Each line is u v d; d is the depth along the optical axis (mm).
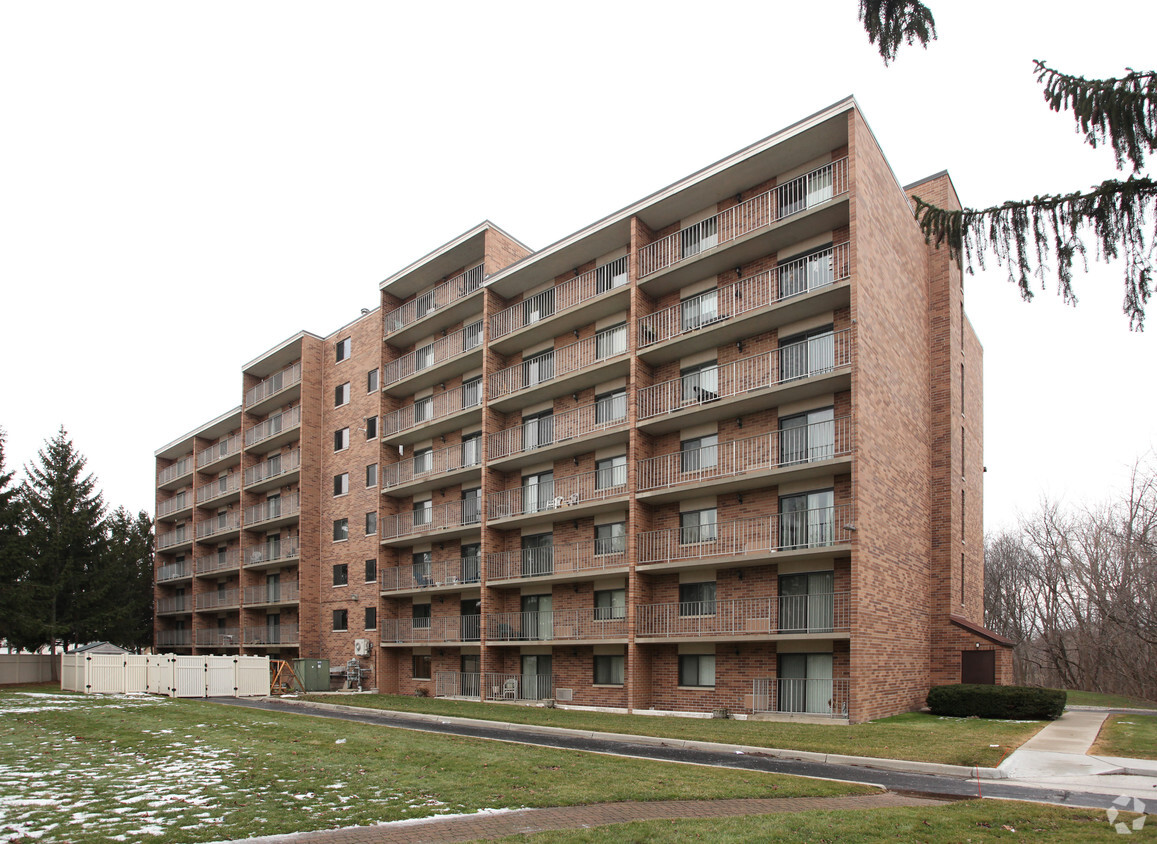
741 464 24578
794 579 23031
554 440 30562
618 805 10273
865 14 6562
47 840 8180
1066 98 7270
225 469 54781
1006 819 9273
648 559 26078
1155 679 41344
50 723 19266
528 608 30531
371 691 35906
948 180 27672
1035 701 20938
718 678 23875
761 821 9195
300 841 8344
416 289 39281
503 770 12453
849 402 22688
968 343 31719
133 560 58500
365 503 39062
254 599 46094
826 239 23828
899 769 14016
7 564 43000
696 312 26891
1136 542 38031
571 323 30375
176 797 10320
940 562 26609
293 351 45469
